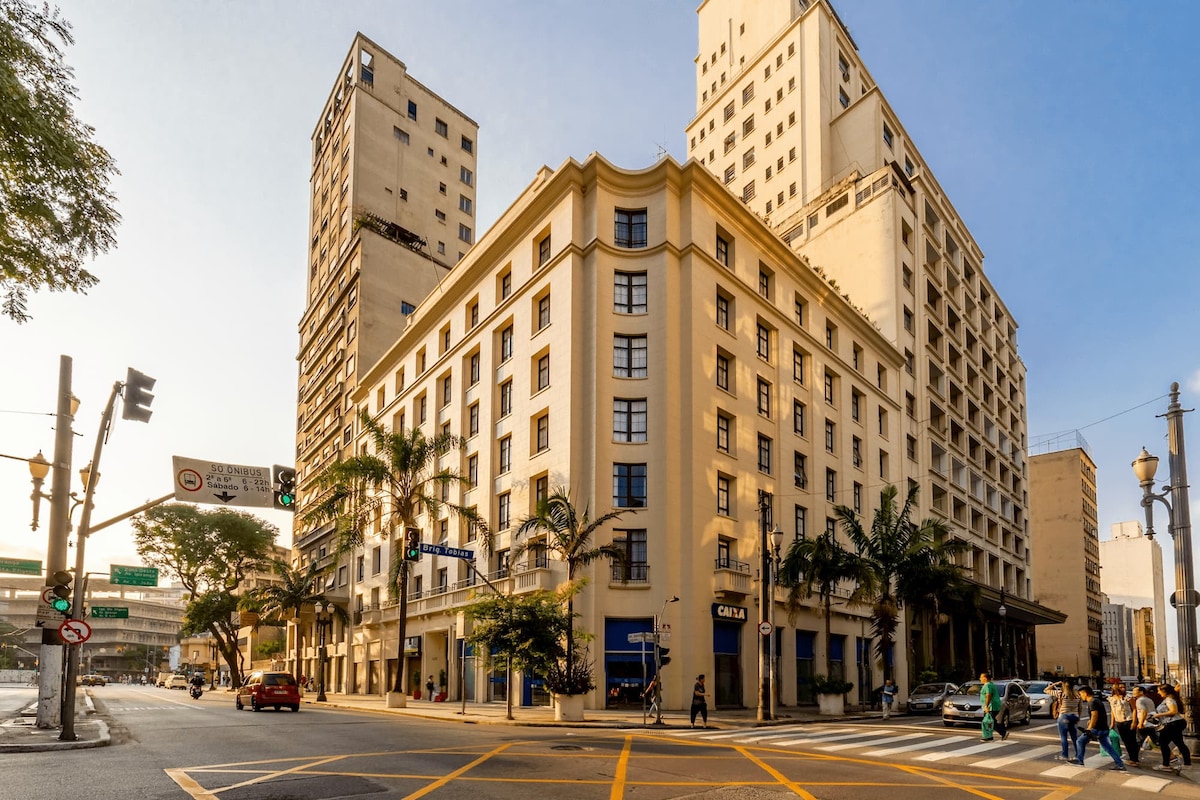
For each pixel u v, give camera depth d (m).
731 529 34.53
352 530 39.25
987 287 75.44
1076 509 94.50
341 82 74.56
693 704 24.47
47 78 10.79
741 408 36.56
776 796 11.12
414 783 11.72
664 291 34.25
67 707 18.03
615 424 33.50
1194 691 17.72
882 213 55.38
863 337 49.19
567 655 26.38
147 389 17.50
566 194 35.97
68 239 11.39
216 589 63.94
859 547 34.66
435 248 73.25
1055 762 16.36
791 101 66.44
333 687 57.16
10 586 126.75
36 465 20.02
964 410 63.78
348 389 61.84
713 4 80.19
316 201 79.81
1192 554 18.09
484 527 35.72
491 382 40.06
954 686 31.69
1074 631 92.00
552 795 10.92
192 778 12.22
